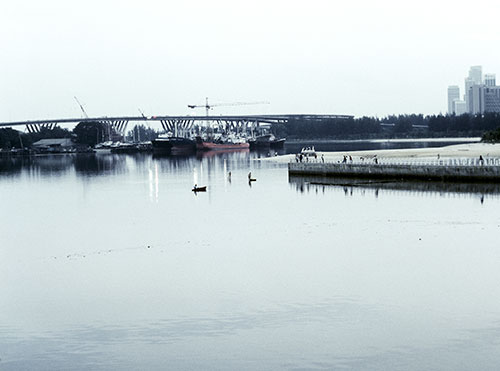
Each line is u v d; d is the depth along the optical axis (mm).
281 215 86938
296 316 43156
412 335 39250
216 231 76375
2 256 66625
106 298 48875
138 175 186000
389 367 35219
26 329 42438
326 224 77312
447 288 48125
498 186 106625
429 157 190625
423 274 52125
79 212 102312
